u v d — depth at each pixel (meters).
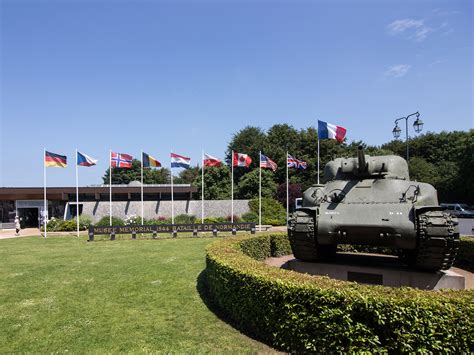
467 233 23.78
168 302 8.54
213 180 52.00
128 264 13.58
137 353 5.74
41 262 14.56
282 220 37.94
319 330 5.50
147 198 41.72
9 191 36.91
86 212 35.66
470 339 4.72
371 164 9.90
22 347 6.12
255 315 6.50
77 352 5.87
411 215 8.02
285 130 57.88
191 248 18.47
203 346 6.07
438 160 59.78
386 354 4.97
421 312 4.92
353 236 8.73
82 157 27.98
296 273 6.73
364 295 5.31
